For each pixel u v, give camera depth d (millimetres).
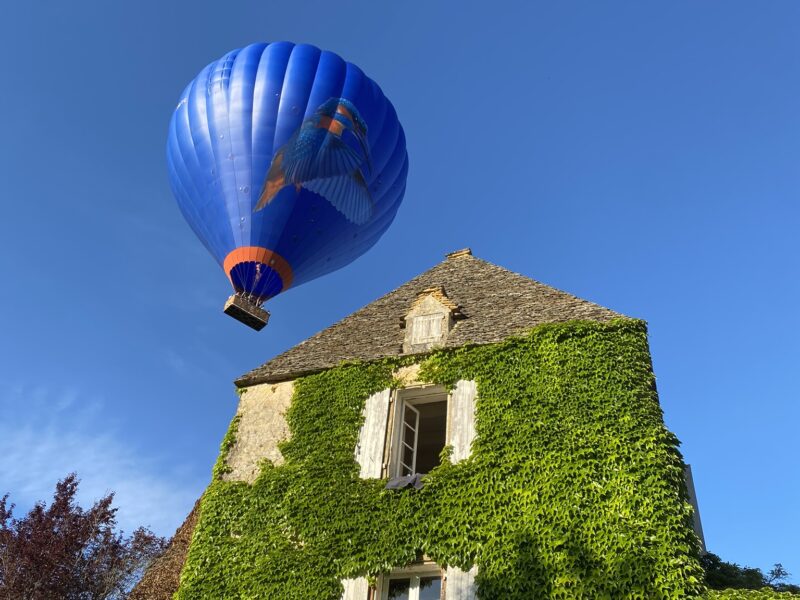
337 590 12039
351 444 13891
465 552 11555
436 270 19578
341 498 13086
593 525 11008
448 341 14992
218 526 13688
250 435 14977
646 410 12102
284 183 18484
